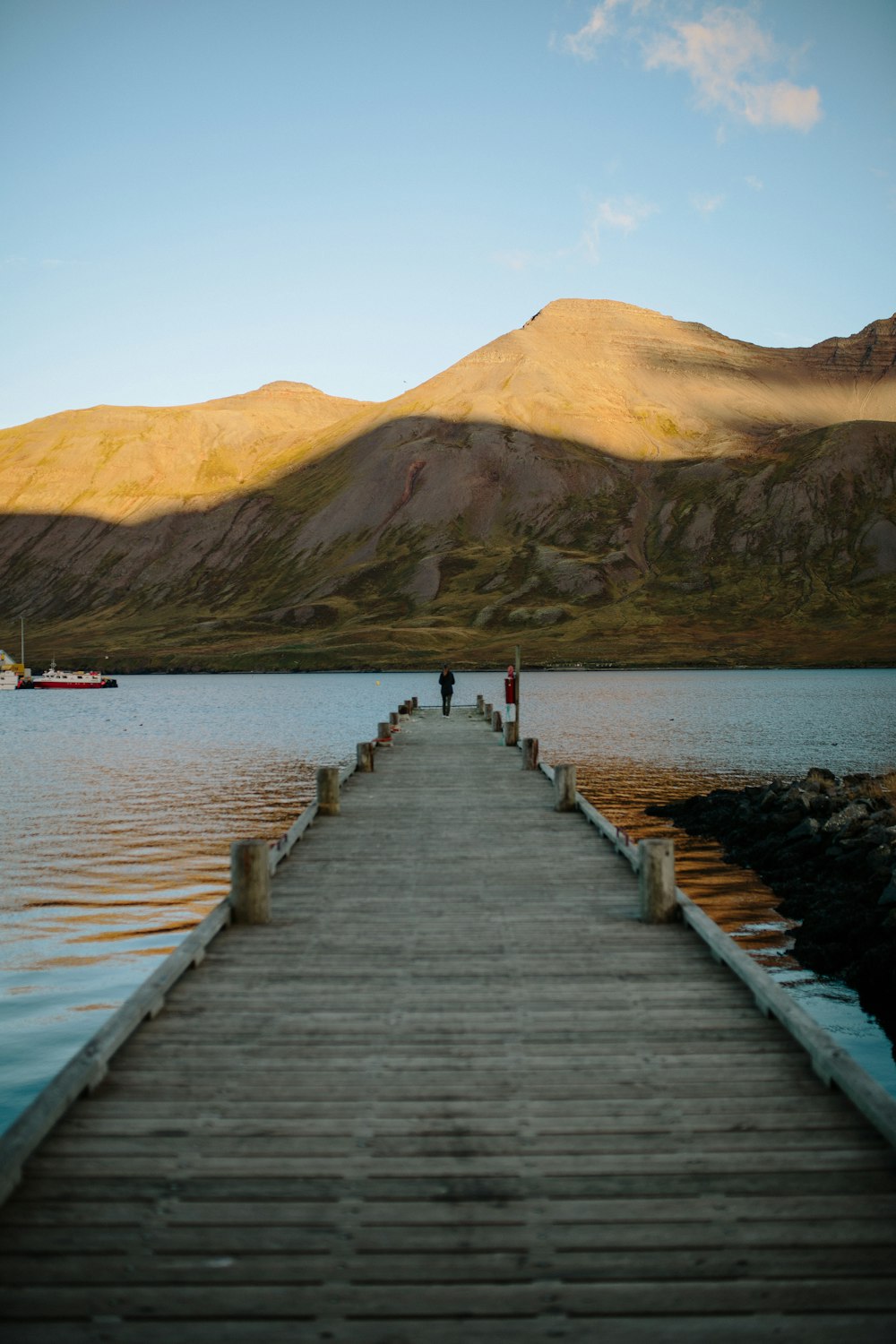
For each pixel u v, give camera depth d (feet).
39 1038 46.11
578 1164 21.15
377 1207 19.56
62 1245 18.34
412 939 37.96
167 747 192.95
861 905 63.62
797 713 265.34
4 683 514.27
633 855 49.19
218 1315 16.69
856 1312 16.80
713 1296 17.15
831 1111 23.47
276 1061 26.40
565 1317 16.67
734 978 33.27
